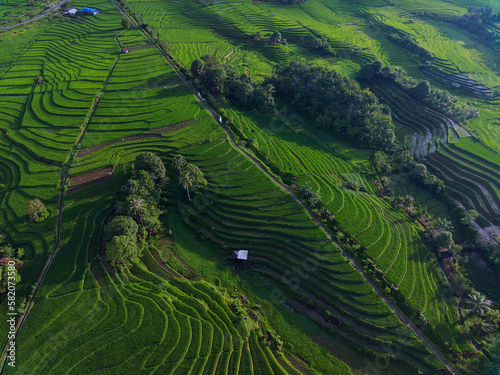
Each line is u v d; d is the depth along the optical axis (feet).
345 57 452.35
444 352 169.78
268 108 329.52
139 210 196.65
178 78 349.00
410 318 181.57
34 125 281.74
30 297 170.09
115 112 299.17
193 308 172.45
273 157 276.00
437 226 235.40
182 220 223.92
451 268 212.23
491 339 174.60
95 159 251.80
